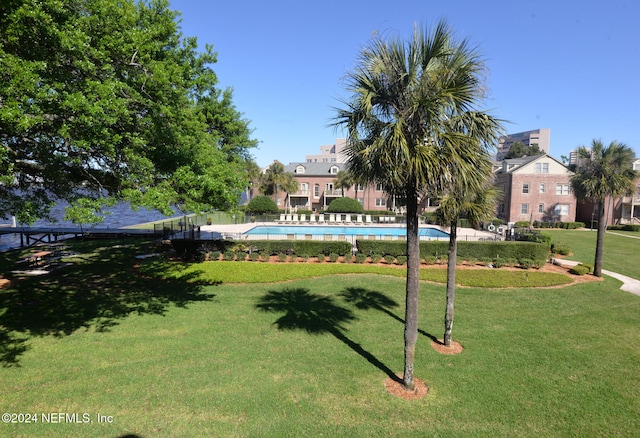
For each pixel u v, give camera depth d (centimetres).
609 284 1570
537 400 680
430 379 749
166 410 611
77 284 1393
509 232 2612
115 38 806
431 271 1683
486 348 910
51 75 717
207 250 1955
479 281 1531
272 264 1766
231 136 2211
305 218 3847
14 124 641
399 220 3847
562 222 4019
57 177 832
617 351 904
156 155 987
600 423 613
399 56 595
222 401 643
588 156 1705
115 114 750
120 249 2159
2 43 678
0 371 724
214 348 871
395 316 1138
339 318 1104
